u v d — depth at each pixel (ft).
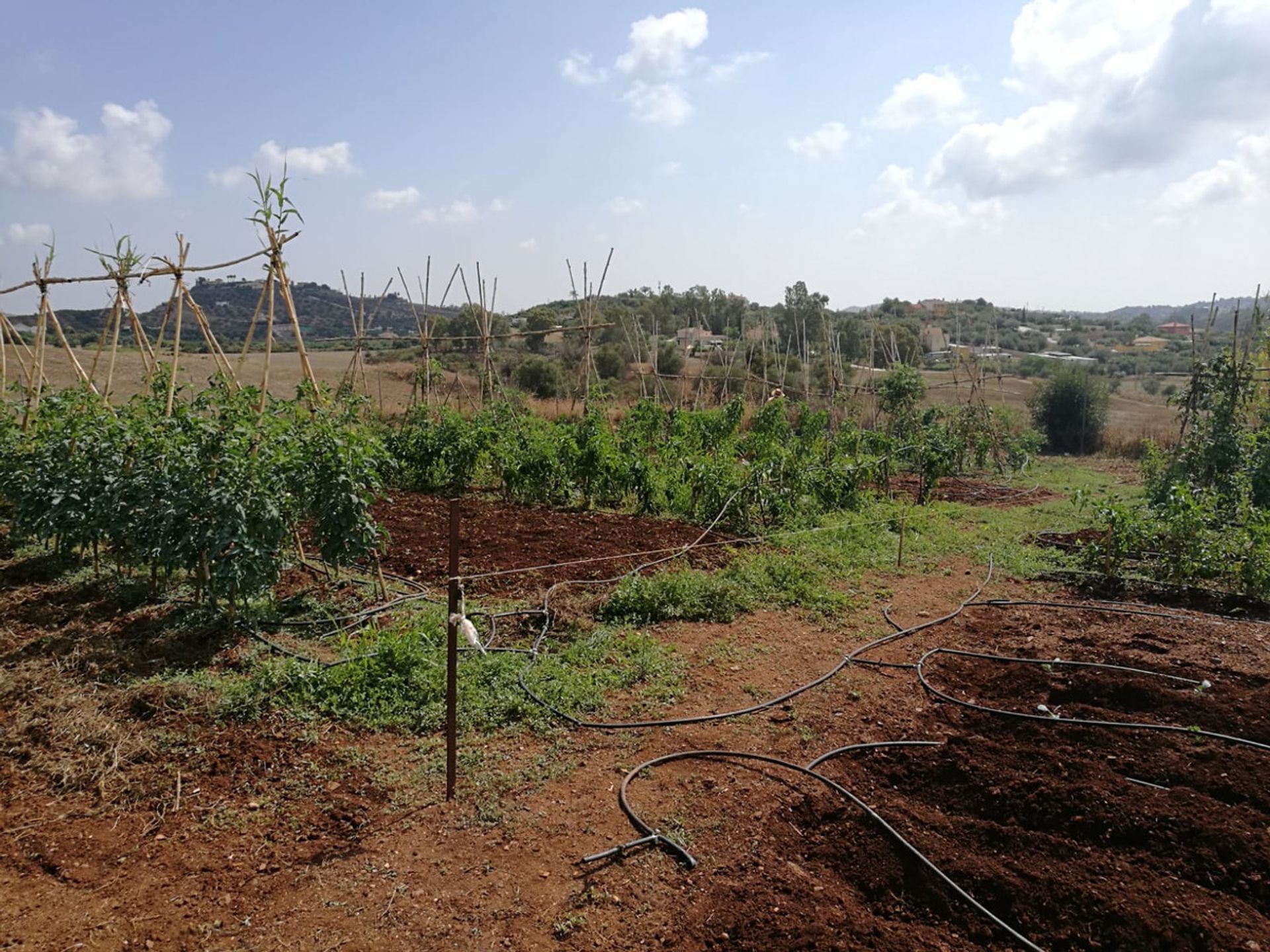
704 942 11.66
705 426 56.95
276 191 27.14
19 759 16.01
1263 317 46.60
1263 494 38.88
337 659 20.85
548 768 16.25
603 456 42.45
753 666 21.80
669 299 155.74
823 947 11.44
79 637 21.24
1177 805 14.38
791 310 128.77
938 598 28.55
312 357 126.93
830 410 63.77
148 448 24.66
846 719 18.80
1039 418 83.30
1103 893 12.42
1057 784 15.06
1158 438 75.82
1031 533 39.50
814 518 39.60
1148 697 19.22
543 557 31.89
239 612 23.39
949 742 17.20
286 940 11.53
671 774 16.28
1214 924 11.77
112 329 36.01
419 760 16.46
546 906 12.34
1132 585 30.42
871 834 14.21
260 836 13.96
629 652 22.15
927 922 12.41
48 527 26.05
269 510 22.00
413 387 64.28
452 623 14.60
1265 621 26.63
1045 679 20.57
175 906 12.22
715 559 32.27
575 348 115.34
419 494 45.93
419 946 11.47
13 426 33.24
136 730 16.89
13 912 11.94
